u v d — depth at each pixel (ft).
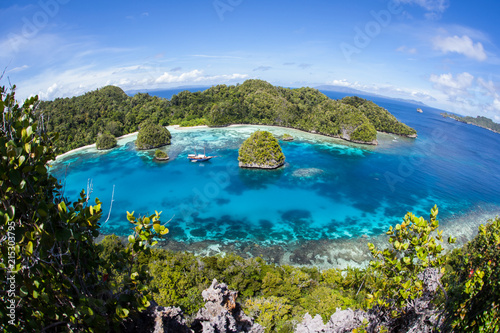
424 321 34.47
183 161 437.99
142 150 490.90
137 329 45.52
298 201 309.22
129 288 36.24
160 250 175.11
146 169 402.72
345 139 589.73
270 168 405.80
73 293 32.68
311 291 149.07
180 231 245.65
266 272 162.61
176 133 606.55
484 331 30.32
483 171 443.73
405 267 38.32
